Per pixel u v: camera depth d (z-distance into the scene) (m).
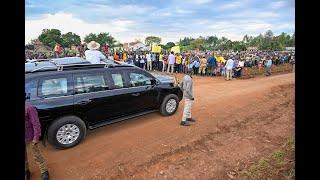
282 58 27.52
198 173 5.02
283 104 10.38
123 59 19.52
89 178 4.82
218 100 10.72
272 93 12.62
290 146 5.93
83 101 6.13
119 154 5.71
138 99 7.36
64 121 5.81
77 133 6.05
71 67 6.29
